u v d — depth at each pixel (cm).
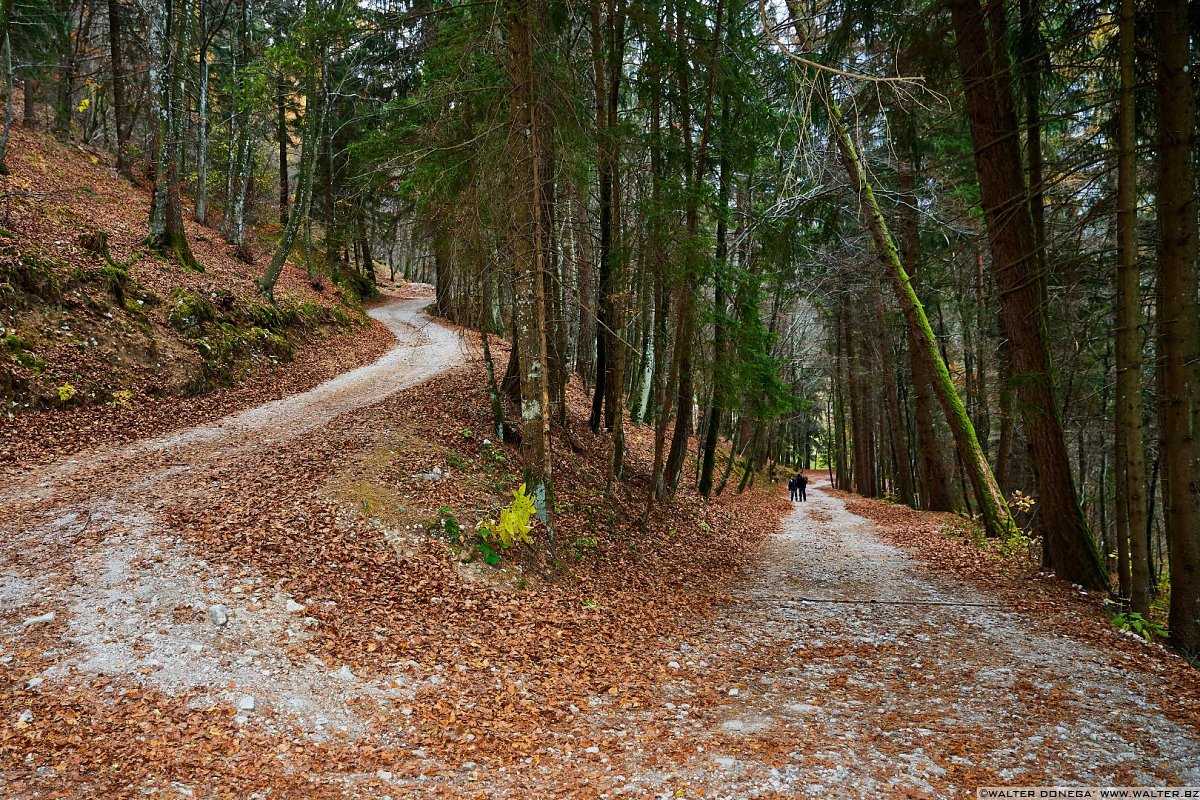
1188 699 566
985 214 948
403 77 1778
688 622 862
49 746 424
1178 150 710
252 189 3269
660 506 1438
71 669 514
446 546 887
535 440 934
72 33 3086
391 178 1209
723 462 2669
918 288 1736
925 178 1502
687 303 1127
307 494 931
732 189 1494
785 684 644
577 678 644
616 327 1265
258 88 2250
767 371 1377
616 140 1083
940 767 453
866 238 1811
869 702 590
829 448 4756
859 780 435
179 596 643
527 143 872
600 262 1328
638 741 511
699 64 1134
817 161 924
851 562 1277
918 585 1048
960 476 2309
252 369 1747
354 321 2706
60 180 2092
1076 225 841
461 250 955
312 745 477
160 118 1894
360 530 863
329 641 619
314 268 3098
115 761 420
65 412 1180
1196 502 718
